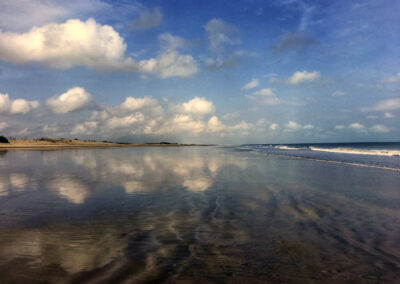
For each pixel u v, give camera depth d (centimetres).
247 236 421
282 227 466
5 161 1816
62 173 1181
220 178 1041
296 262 332
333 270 312
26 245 379
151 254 350
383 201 663
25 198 684
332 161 1819
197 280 286
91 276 291
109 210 570
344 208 596
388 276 300
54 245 378
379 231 448
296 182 947
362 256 351
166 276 293
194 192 765
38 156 2370
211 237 415
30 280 282
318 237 419
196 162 1814
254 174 1167
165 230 446
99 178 1034
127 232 435
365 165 1523
